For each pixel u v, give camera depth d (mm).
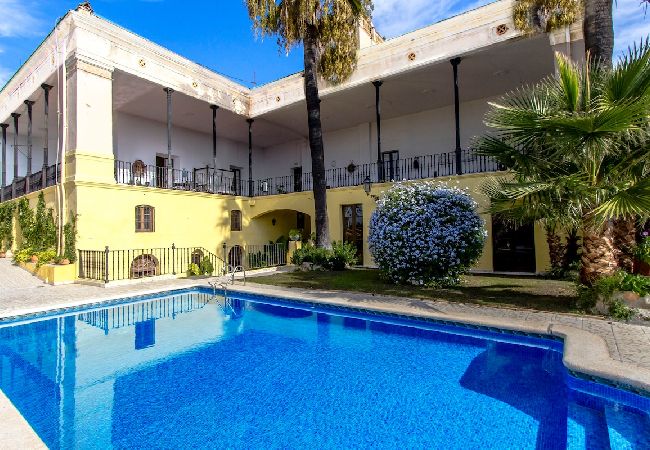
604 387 3361
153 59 12266
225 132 18266
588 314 5387
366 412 3268
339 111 15453
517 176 6148
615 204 4641
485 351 4711
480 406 3322
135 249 10516
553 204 5441
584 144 4770
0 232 15086
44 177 12008
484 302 6320
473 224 7746
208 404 3459
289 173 20000
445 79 12398
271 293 7613
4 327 6035
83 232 10023
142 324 6312
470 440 2811
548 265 9406
